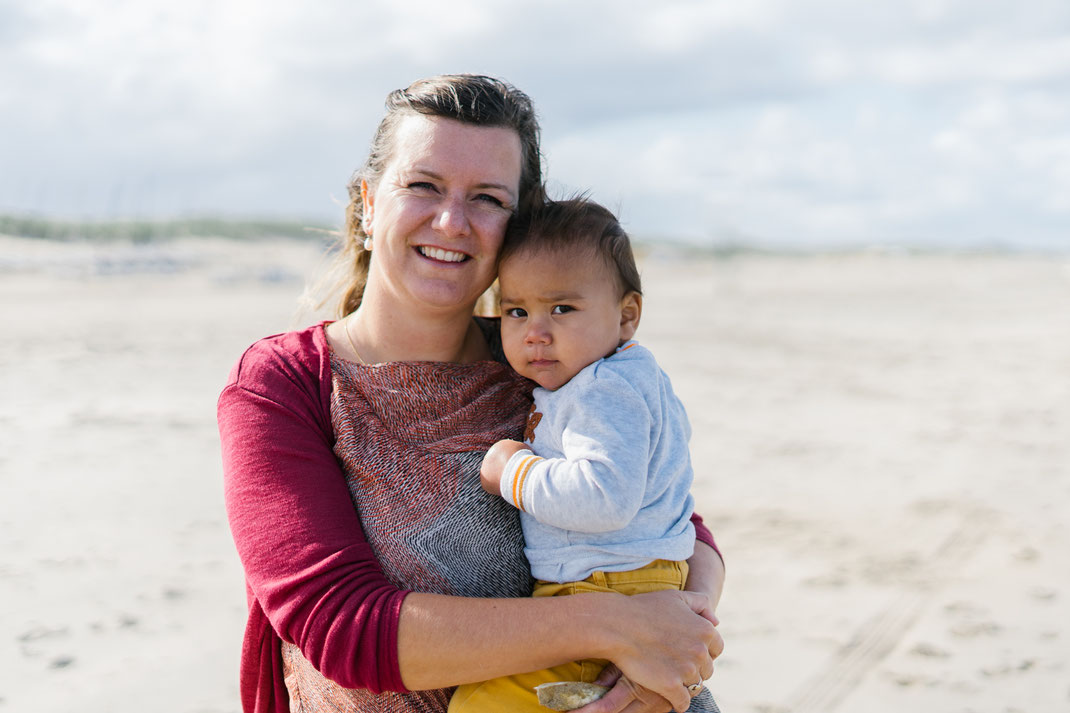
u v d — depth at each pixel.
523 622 1.84
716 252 75.25
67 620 4.68
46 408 9.52
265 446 1.96
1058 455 8.70
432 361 2.18
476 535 2.06
